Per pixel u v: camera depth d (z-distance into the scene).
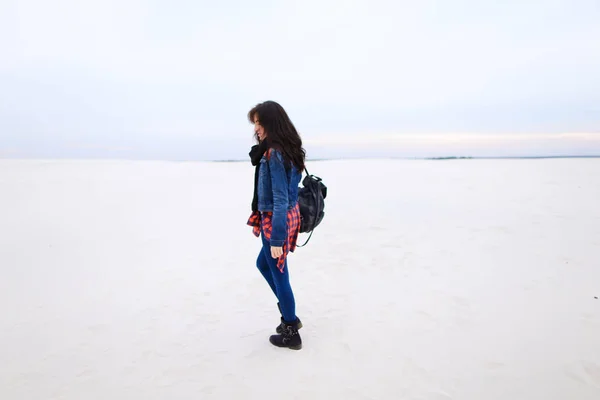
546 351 2.57
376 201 8.80
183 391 2.36
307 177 2.67
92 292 4.05
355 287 3.88
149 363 2.70
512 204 7.70
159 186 11.78
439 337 2.83
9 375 2.61
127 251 5.48
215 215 7.80
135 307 3.66
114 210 8.29
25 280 4.43
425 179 12.71
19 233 6.45
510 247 4.92
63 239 6.11
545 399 2.13
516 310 3.19
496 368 2.43
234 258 5.07
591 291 3.46
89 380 2.52
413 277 4.07
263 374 2.49
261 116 2.38
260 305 3.59
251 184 12.30
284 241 2.41
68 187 11.27
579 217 6.32
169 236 6.26
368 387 2.30
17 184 11.65
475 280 3.89
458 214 7.02
